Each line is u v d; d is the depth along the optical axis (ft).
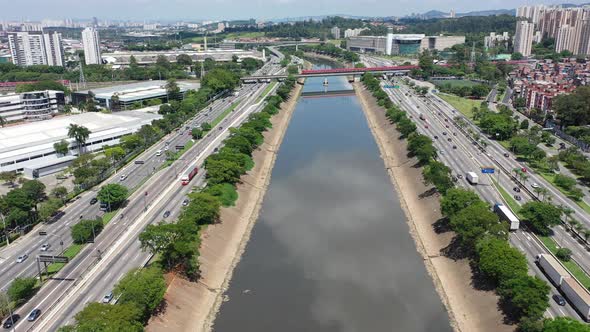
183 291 583.17
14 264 642.63
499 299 543.39
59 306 544.21
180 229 619.26
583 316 498.28
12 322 514.27
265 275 646.74
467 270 618.85
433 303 583.17
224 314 567.18
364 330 531.91
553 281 563.89
